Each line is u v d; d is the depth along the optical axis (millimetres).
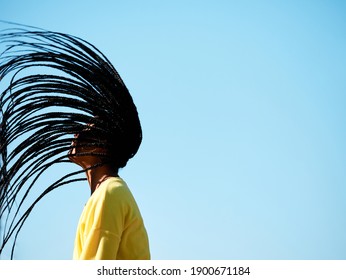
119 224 2588
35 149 2785
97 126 2846
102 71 2967
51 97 2910
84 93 2895
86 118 2871
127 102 2971
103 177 2838
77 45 3059
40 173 2785
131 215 2689
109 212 2574
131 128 2941
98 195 2654
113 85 2947
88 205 2670
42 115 2861
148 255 2779
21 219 2715
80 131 2848
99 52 3086
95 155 2836
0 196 2676
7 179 2678
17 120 2842
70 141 2869
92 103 2871
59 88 2934
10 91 2904
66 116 2861
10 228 2678
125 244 2666
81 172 2793
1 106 2855
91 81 2920
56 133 2832
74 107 2896
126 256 2660
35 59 2992
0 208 2668
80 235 2684
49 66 2980
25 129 2832
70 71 2953
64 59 2975
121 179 2820
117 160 2895
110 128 2859
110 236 2525
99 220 2555
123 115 2918
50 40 3053
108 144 2861
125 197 2684
